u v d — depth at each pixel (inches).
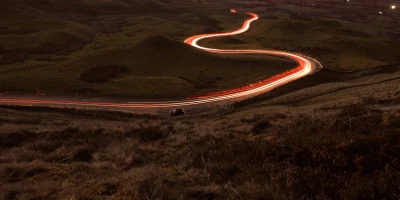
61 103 2632.9
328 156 266.5
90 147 442.9
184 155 356.2
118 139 526.6
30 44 5191.9
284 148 309.9
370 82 2632.9
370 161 253.0
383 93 1631.4
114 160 367.2
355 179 224.2
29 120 1382.9
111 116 2169.0
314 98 2217.0
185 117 1994.3
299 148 297.1
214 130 598.2
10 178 287.3
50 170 307.6
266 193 218.7
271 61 4180.6
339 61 5280.5
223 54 4835.1
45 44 5329.7
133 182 240.1
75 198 222.2
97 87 3100.4
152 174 260.2
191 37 6919.3
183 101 2839.6
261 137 437.1
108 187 242.7
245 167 281.3
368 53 6264.8
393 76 2815.0
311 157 276.4
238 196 221.6
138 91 3016.7
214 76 3745.1
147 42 4788.4
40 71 3550.7
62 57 4505.4
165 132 587.5
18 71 3592.5
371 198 201.5
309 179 230.7
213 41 6348.4
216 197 224.8
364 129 355.3
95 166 327.9
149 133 580.7
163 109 2586.1
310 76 3427.7
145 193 223.8
